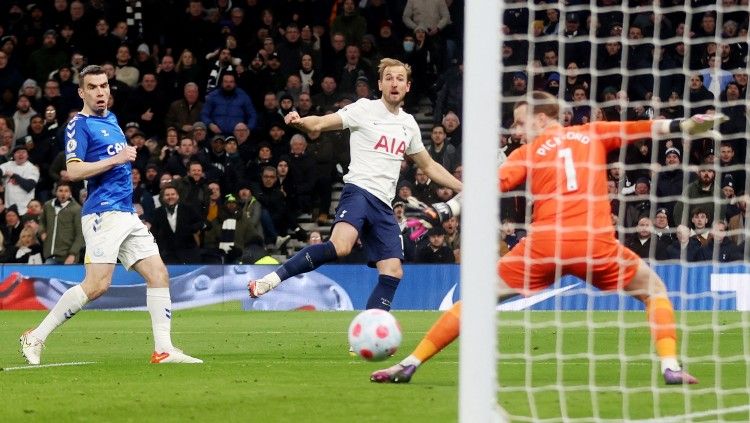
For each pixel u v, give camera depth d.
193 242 28.42
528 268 11.14
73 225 28.39
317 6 35.34
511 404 9.87
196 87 32.50
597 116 28.72
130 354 16.00
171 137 30.41
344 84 32.53
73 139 14.09
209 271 27.70
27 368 13.58
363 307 27.56
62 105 32.44
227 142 30.33
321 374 12.55
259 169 30.97
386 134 15.15
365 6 35.25
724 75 29.28
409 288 27.30
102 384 11.66
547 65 29.94
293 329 21.20
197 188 28.66
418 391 10.73
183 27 34.59
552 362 13.74
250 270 27.70
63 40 34.03
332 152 31.00
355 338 11.38
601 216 11.16
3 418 9.30
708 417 9.24
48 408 9.84
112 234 14.20
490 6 8.56
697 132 11.18
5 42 34.12
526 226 11.46
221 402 10.11
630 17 30.81
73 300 14.30
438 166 15.62
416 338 18.83
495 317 8.41
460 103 32.16
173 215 28.25
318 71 33.28
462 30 34.12
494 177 8.47
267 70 33.06
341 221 15.06
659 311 11.24
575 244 11.06
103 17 34.44
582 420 9.03
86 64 33.69
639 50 30.00
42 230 28.61
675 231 24.77
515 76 29.75
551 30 30.53
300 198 30.44
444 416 9.20
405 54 33.53
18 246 28.72
